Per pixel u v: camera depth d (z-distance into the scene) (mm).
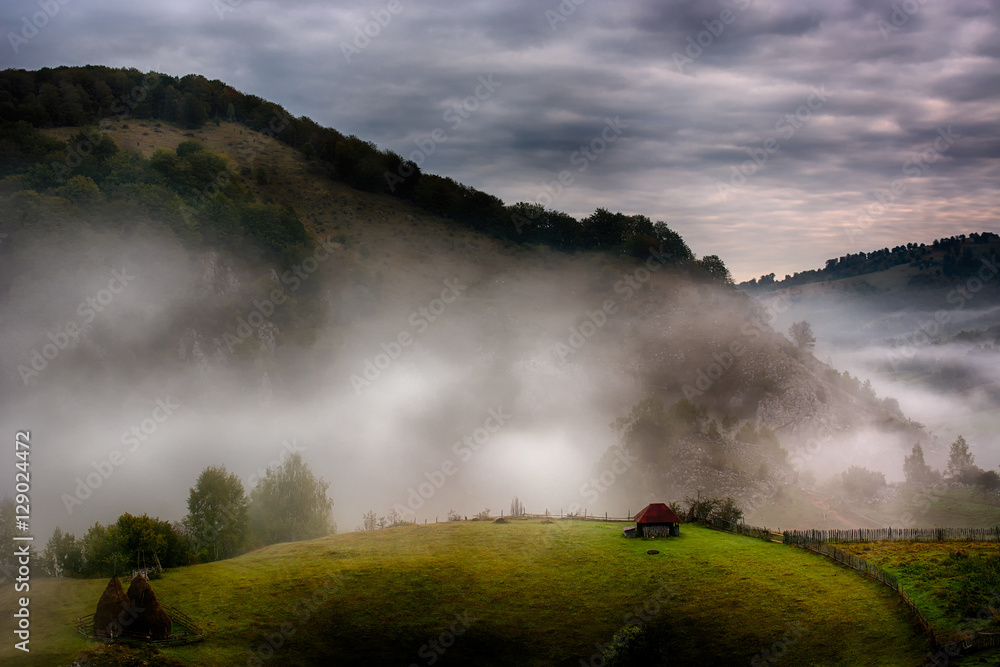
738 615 74188
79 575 82438
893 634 67562
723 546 91438
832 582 79250
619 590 80500
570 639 73125
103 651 63719
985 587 74500
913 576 79062
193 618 73312
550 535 96562
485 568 85938
